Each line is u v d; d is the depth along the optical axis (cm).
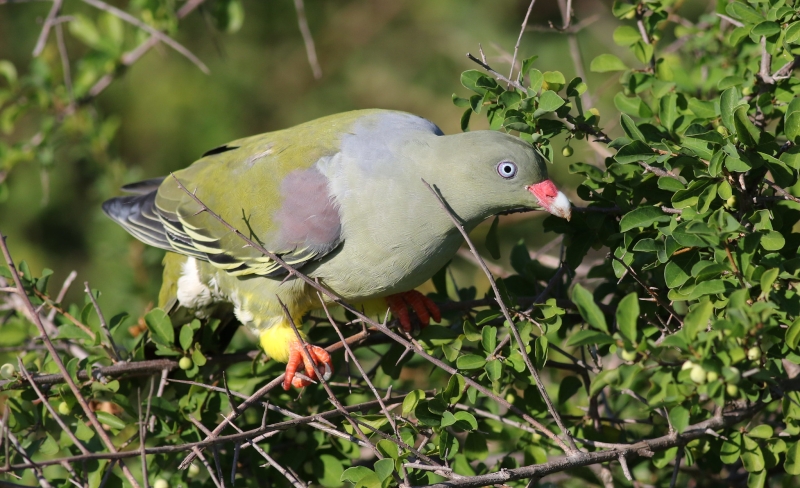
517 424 681
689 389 588
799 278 599
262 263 877
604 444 621
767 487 770
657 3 798
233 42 1644
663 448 626
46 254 1530
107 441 626
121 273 1141
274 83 1670
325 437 789
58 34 1029
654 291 702
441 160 816
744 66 810
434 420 665
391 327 850
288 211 866
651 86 807
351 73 1673
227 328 991
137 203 1016
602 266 784
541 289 832
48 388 746
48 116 1213
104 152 1230
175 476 805
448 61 1647
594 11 1534
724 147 629
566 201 765
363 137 870
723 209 651
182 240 943
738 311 538
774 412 792
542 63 1527
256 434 651
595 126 739
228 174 926
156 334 799
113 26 1178
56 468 848
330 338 895
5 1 1042
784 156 643
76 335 798
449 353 737
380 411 766
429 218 821
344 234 847
